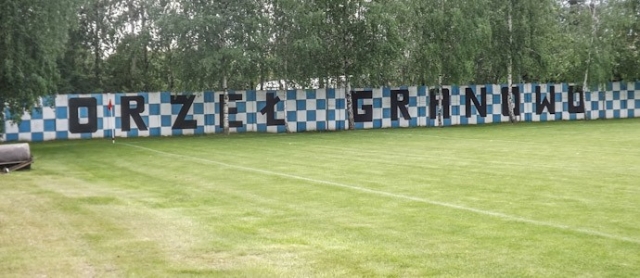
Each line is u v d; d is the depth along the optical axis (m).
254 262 8.55
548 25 47.81
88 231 10.55
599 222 10.88
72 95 37.16
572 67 49.12
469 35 44.09
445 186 15.23
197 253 9.05
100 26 44.03
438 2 44.62
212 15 36.78
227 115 39.81
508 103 47.34
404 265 8.34
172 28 36.53
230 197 14.11
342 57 41.94
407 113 44.78
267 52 39.47
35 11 27.17
